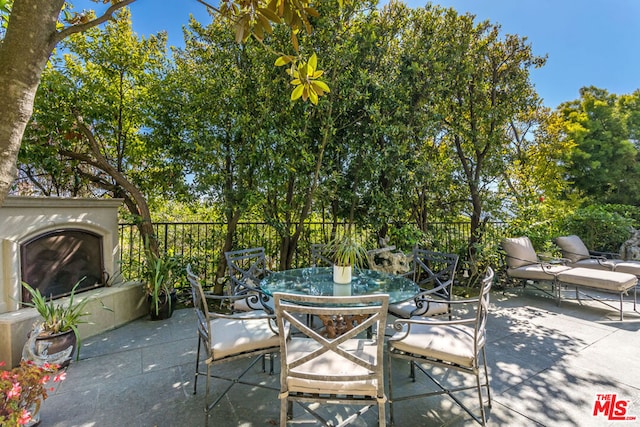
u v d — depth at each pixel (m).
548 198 6.69
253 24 1.48
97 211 3.43
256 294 2.92
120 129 4.05
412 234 4.69
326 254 4.27
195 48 4.43
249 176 4.12
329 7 3.88
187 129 4.08
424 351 1.91
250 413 1.99
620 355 2.72
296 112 4.11
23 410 1.44
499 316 3.74
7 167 1.00
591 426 1.84
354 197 4.53
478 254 4.86
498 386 2.26
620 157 7.90
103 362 2.62
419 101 4.64
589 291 4.88
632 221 5.98
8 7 2.02
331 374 1.60
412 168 4.60
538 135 6.88
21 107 1.02
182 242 4.38
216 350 1.92
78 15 2.19
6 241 2.61
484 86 4.79
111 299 3.33
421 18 4.62
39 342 2.30
